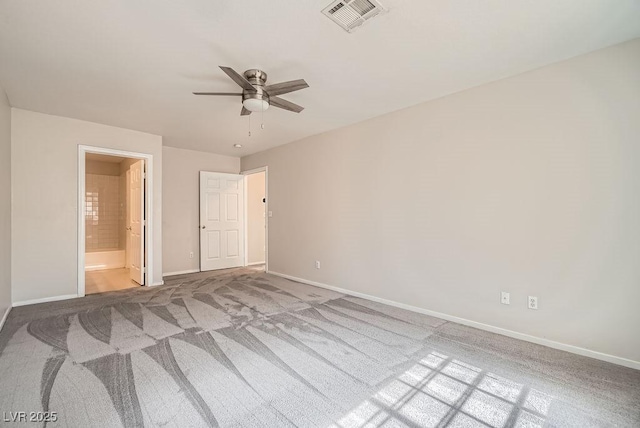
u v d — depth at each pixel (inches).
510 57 91.3
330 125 158.9
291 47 86.2
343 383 73.6
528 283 98.5
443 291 119.6
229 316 120.9
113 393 68.6
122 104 128.8
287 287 171.8
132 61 93.7
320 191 174.4
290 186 196.1
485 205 108.0
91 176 247.1
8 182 124.9
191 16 72.5
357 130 153.7
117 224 259.3
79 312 124.6
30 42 82.9
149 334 101.9
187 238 218.4
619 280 83.0
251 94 96.2
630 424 59.7
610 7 69.0
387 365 82.3
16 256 132.6
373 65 96.4
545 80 95.5
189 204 219.5
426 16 72.6
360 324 112.7
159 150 177.9
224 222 235.3
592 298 87.1
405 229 132.8
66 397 66.9
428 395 69.1
